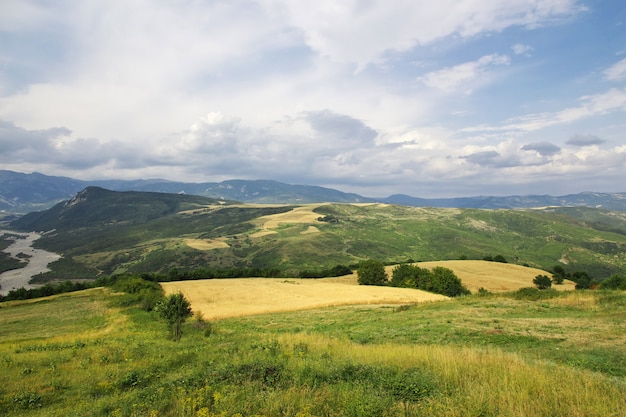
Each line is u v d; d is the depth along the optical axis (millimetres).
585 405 7242
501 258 114625
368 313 35281
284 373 10578
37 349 21781
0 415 10422
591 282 78312
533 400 7539
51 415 9984
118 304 51938
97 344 22797
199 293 62594
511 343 16969
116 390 12008
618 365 12031
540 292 36156
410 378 9445
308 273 102625
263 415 7652
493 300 34812
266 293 61188
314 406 7891
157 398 9516
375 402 7824
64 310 52094
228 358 14656
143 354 18609
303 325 31031
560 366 10773
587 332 17656
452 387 8852
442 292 66750
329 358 12875
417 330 21938
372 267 79250
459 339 18578
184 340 24016
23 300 67000
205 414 7727
